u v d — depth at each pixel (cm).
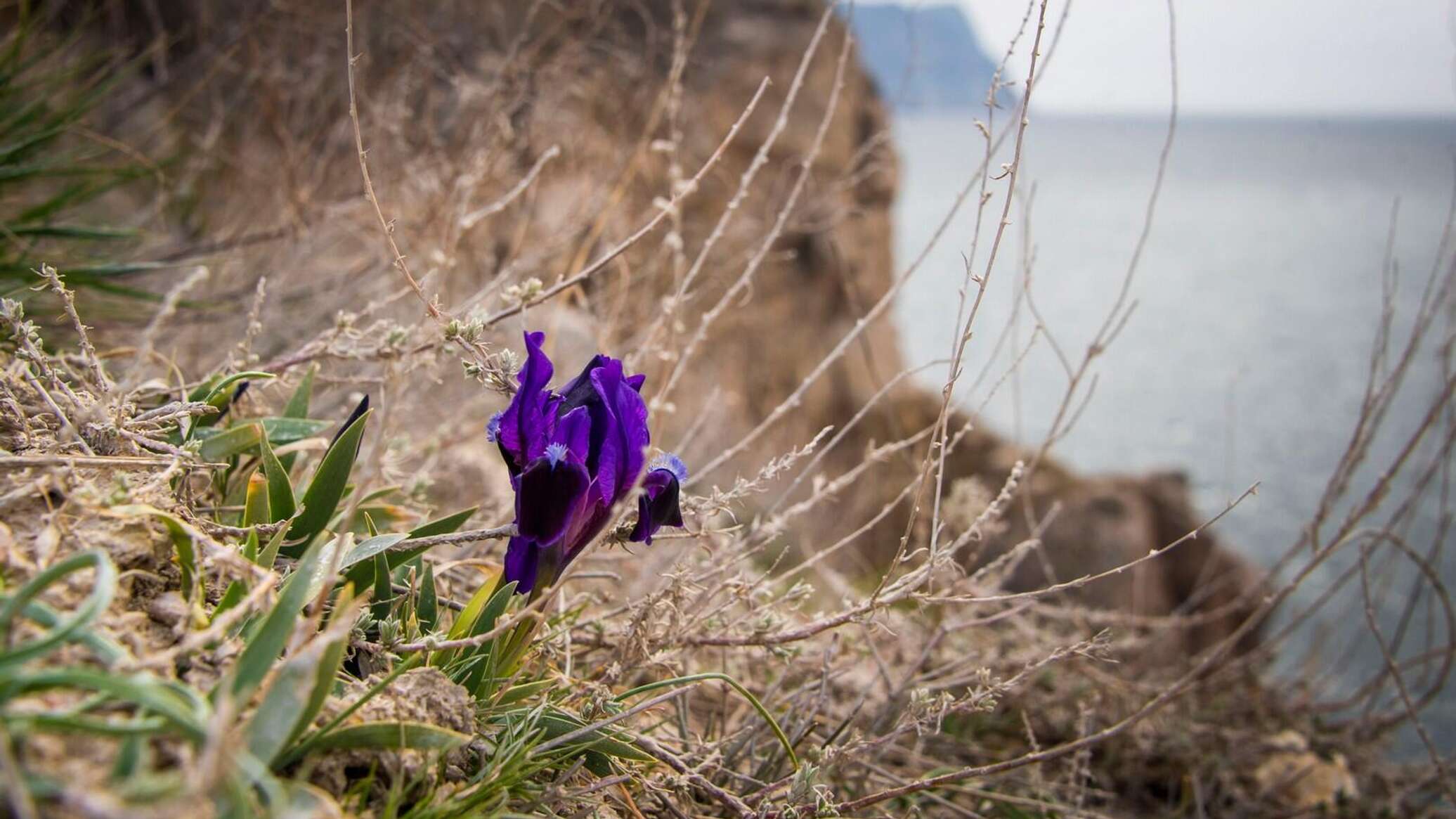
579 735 179
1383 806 360
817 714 252
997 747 348
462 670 182
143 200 476
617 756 192
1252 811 350
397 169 424
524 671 202
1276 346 5209
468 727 165
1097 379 254
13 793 96
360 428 193
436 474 316
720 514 245
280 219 452
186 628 148
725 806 213
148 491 170
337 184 488
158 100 541
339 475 192
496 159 403
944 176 6228
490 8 544
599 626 231
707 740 256
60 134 354
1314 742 390
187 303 334
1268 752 371
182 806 100
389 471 253
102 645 125
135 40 549
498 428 175
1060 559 964
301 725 136
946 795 296
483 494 347
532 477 168
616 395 177
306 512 192
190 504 194
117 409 185
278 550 184
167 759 119
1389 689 434
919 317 3438
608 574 242
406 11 504
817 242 1110
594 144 507
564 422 172
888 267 1286
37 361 187
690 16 1044
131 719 124
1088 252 10262
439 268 284
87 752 114
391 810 139
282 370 245
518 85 440
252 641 135
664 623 223
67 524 156
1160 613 764
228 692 115
